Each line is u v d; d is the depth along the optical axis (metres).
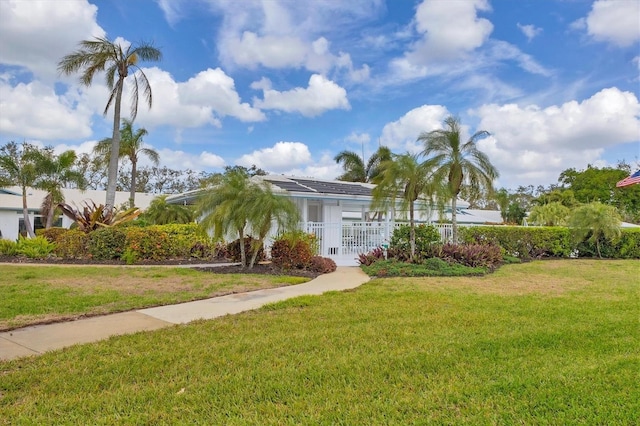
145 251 14.66
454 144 15.31
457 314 7.01
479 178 15.38
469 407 3.61
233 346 5.18
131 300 7.80
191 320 6.53
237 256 13.49
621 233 19.03
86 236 15.27
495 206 52.59
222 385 4.03
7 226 26.70
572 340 5.54
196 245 15.59
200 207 11.99
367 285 10.20
